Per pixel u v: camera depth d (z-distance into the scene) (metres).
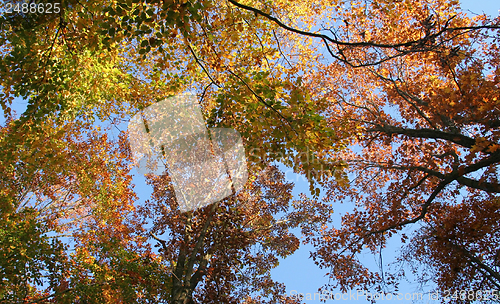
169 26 4.00
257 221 12.12
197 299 9.34
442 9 9.07
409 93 10.03
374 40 10.14
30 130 4.77
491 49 9.48
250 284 12.06
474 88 7.47
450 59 8.55
